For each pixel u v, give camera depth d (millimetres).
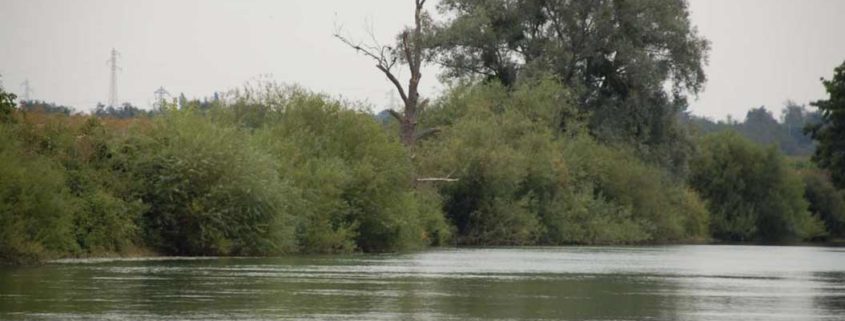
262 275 37781
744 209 126750
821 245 103938
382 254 58594
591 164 94500
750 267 49781
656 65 100625
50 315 24438
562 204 87750
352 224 60031
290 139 62719
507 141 86000
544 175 85312
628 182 97938
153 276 36250
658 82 99938
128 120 54906
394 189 63938
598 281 37906
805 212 132375
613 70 103875
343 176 60188
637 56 99688
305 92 66188
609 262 52812
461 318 25328
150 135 52312
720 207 125812
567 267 47000
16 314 24562
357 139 64625
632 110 103125
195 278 35688
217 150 52000
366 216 61938
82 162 49219
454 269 43812
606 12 100375
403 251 63781
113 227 48500
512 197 83438
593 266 48219
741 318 26250
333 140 64562
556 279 38594
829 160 101000
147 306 26609
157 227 51188
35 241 43750
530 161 84938
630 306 28750
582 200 89688
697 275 42375
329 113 65188
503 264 48750
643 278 39875
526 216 82250
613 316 26328
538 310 27422
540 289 33875
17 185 42969
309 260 49500
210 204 51312
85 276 35781
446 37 99188
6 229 41656
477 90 91562
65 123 50719
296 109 65375
